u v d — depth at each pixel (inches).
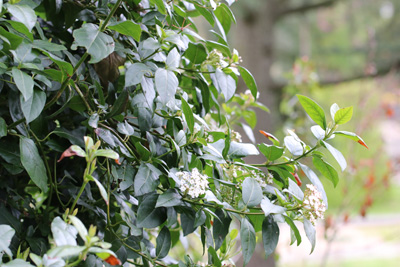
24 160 58.5
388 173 176.2
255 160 174.7
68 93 61.2
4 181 63.3
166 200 60.2
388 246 302.2
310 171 64.1
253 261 174.1
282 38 324.8
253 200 60.7
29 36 58.1
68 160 64.5
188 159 63.8
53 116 61.7
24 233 62.2
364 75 192.5
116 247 61.7
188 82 70.7
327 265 244.2
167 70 60.2
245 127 78.6
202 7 66.1
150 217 60.9
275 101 204.7
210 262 64.8
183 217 61.8
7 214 61.5
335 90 254.8
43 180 59.1
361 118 190.2
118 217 61.8
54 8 63.9
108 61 63.0
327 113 236.7
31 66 57.8
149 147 62.1
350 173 160.4
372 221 390.0
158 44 60.9
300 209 62.0
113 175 61.2
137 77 60.3
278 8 209.9
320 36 327.0
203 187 60.3
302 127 160.6
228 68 66.4
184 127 65.5
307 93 171.3
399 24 278.2
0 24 59.2
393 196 463.8
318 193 61.6
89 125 60.6
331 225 158.7
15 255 60.9
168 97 59.4
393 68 193.8
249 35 209.5
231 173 65.9
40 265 53.1
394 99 192.7
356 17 309.9
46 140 63.1
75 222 53.0
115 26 59.2
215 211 62.3
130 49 64.2
